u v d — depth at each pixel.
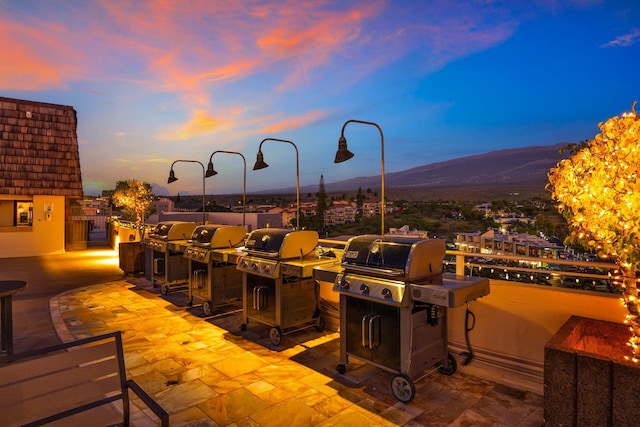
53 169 12.41
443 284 2.80
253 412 2.69
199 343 4.15
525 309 2.98
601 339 2.46
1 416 1.76
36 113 12.47
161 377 3.29
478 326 3.23
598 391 1.87
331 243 4.50
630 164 1.89
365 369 3.45
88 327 4.72
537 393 2.93
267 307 4.21
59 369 1.94
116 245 13.08
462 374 3.31
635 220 1.87
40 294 6.59
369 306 3.08
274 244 4.13
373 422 2.55
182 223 6.61
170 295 6.46
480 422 2.54
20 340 4.30
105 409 2.13
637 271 2.25
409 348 2.81
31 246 12.02
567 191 2.22
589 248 2.20
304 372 3.39
